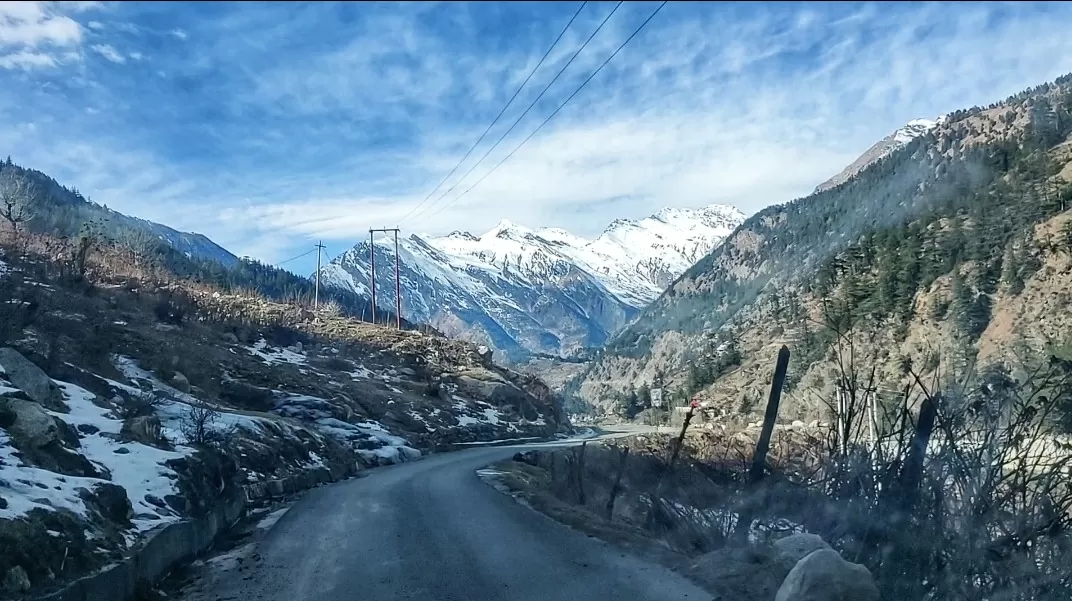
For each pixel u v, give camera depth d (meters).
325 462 24.75
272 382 37.03
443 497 17.70
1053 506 5.81
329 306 84.69
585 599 7.76
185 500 11.12
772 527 8.92
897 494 6.60
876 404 7.64
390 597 8.13
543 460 32.00
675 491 12.26
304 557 10.46
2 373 13.32
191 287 56.84
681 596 7.69
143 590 8.01
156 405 19.09
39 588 6.22
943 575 6.19
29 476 8.42
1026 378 6.05
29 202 47.84
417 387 54.09
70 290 34.72
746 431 22.36
